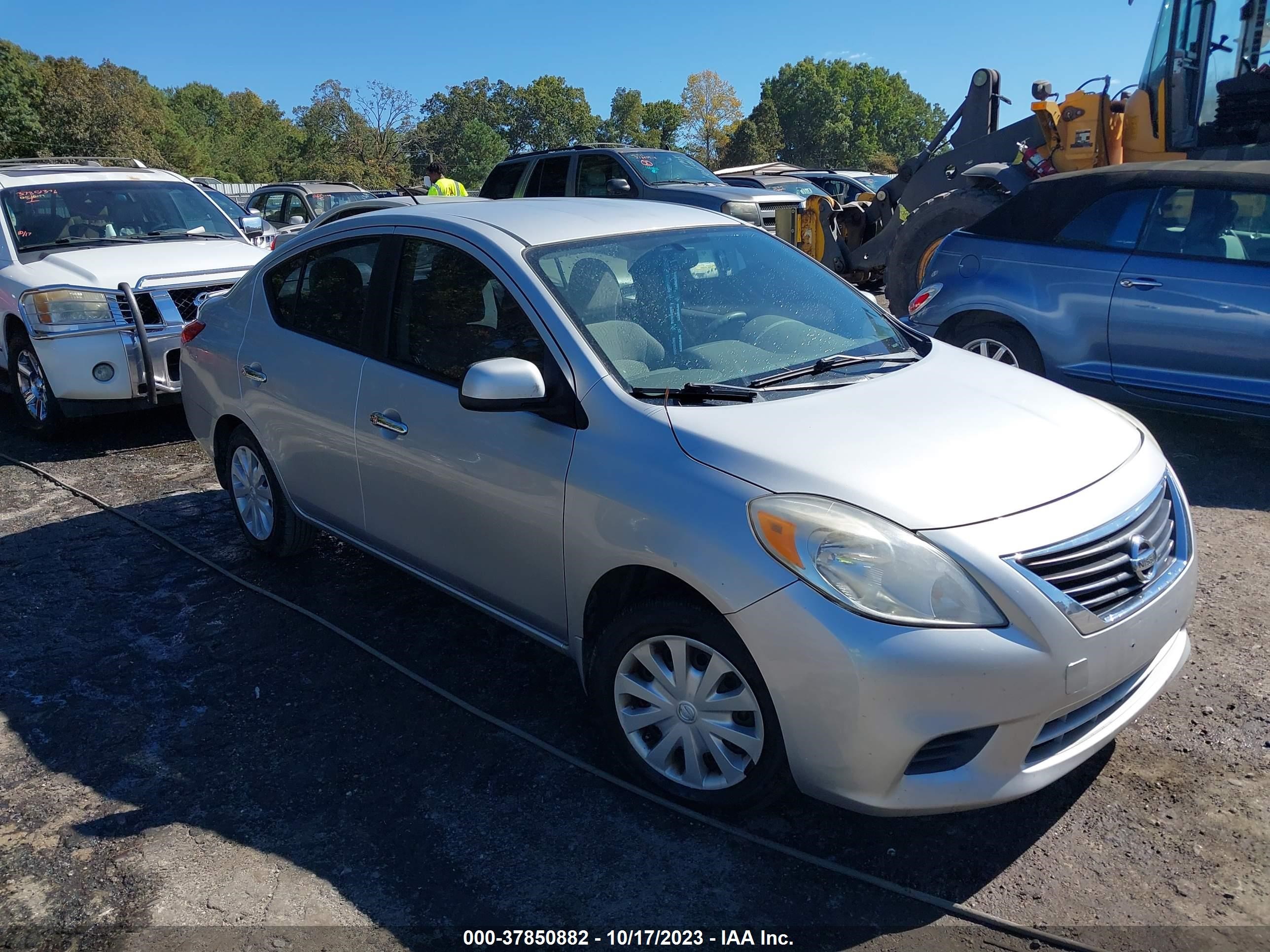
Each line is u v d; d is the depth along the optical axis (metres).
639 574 3.05
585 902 2.68
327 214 11.01
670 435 2.94
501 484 3.33
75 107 59.16
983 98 10.98
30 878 2.88
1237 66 8.17
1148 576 2.74
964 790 2.54
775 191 13.82
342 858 2.89
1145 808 2.94
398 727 3.55
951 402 3.17
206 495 6.16
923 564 2.51
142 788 3.28
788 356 3.48
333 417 4.05
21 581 4.96
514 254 3.49
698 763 2.93
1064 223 6.31
